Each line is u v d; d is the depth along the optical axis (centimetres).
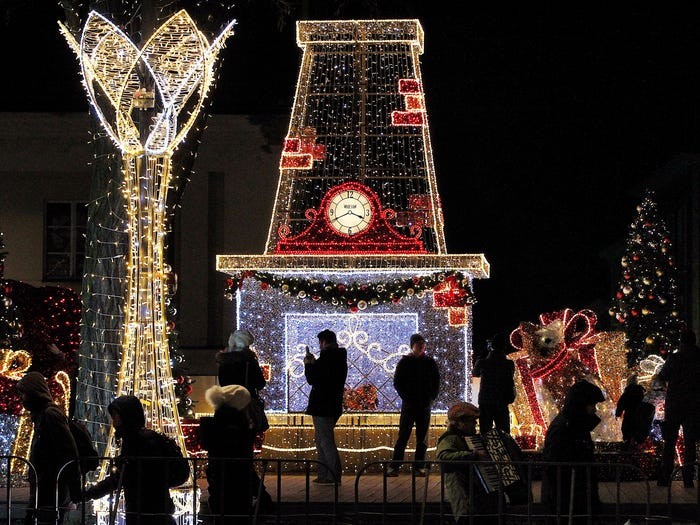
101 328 1413
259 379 1372
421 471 1620
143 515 962
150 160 1281
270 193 2233
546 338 1661
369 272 1708
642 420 1612
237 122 2209
